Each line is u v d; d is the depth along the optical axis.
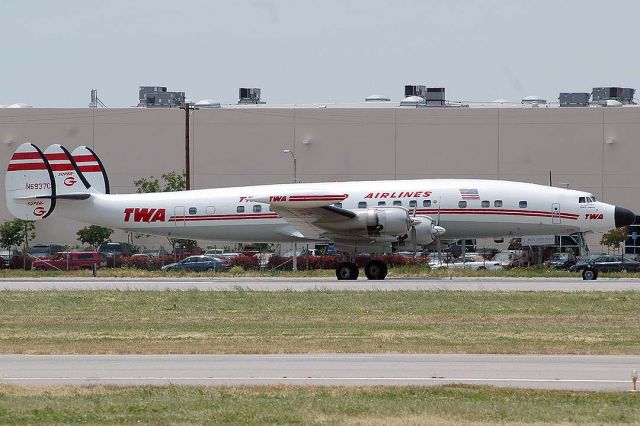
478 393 52.84
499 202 148.25
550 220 148.38
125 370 61.34
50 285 141.00
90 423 46.75
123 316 98.81
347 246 147.25
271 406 49.84
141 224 159.00
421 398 51.66
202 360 65.50
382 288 126.94
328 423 46.53
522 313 99.06
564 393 52.94
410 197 148.62
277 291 123.31
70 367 62.66
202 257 186.75
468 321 92.38
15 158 161.88
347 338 78.62
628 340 76.69
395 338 78.50
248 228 155.38
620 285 132.12
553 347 72.12
